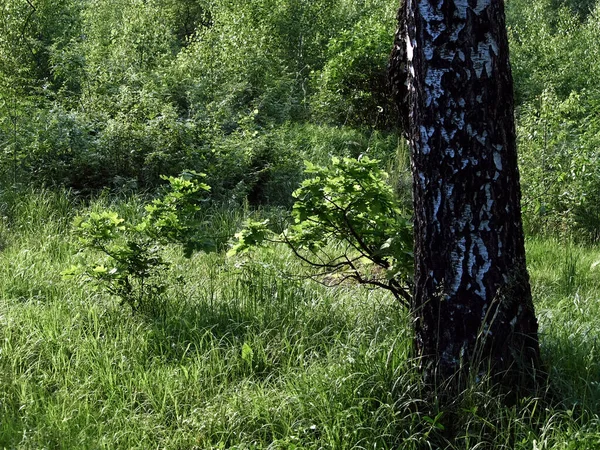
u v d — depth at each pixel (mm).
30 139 9547
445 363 4152
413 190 4254
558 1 32688
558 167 10164
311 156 11945
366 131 14523
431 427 3885
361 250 5363
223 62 14922
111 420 4180
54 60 12594
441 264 4113
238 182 10125
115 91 11945
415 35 4070
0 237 7879
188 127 10211
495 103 3998
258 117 13531
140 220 8531
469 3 3926
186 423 4188
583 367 4496
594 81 17562
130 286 5801
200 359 4859
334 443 3865
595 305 6043
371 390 4160
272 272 6336
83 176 9594
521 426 3898
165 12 25203
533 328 4266
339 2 21000
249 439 4062
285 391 4383
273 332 5316
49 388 4621
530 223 9758
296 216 5168
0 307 5762
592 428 3924
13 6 15344
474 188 4016
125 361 4844
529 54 19172
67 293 6078
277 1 19047
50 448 3951
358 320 5449
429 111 4043
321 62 18688
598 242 9422
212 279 6500
